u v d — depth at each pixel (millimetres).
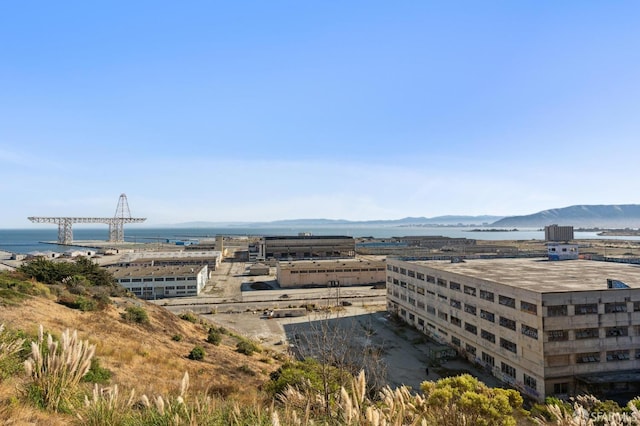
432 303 62000
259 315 75500
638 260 69125
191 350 34750
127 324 36969
